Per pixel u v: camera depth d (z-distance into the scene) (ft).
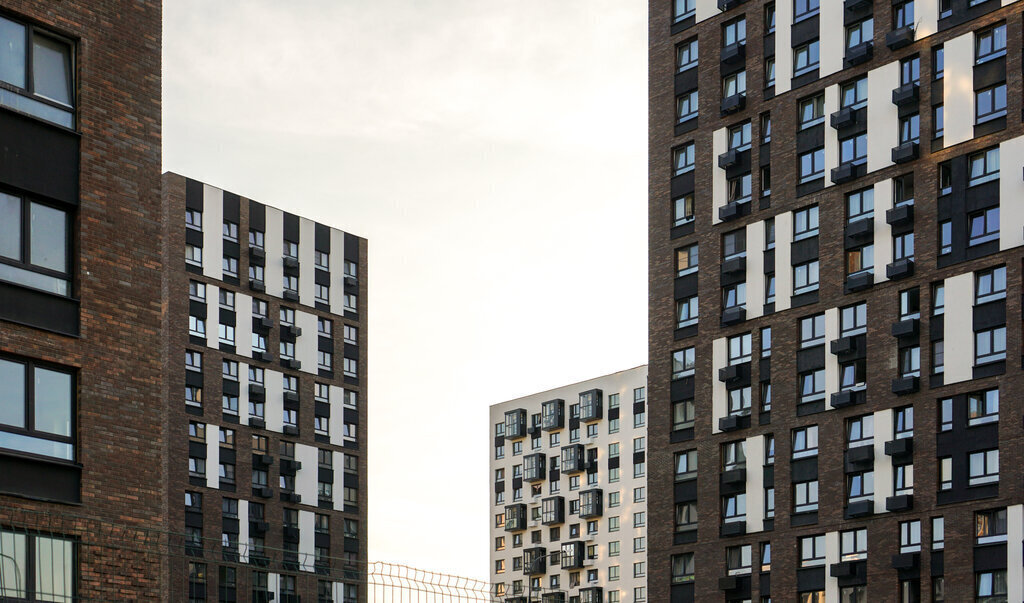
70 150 110.52
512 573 560.61
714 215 258.16
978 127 225.15
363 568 412.36
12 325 103.35
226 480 391.04
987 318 219.41
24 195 106.73
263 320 410.93
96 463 107.04
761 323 247.50
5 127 105.81
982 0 227.40
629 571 517.55
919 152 231.50
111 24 115.96
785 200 247.91
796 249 245.24
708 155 261.03
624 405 536.42
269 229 422.00
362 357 441.27
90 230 110.42
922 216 229.66
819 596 230.48
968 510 215.72
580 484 544.62
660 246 266.16
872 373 231.50
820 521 233.14
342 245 444.55
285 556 396.98
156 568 109.81
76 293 108.88
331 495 417.90
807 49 249.55
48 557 102.42
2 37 107.24
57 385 106.32
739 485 245.86
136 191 115.14
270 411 408.05
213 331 398.83
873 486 228.22
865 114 239.30
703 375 254.68
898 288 230.89
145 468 110.63
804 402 239.91
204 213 404.77
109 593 105.81
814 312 240.94
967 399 219.82
